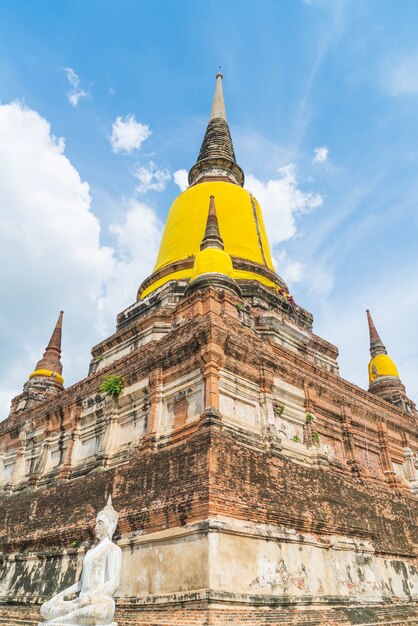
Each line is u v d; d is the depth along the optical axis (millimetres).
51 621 8789
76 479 18016
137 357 19781
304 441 18656
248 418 16797
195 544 12477
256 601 12352
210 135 36781
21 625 14969
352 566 15945
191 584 12102
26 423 23859
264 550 13422
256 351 17891
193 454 13883
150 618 12141
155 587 12992
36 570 17172
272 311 23953
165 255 29438
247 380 17422
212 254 20656
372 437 22125
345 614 14125
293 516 14664
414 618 16312
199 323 17062
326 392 20594
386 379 30766
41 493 19078
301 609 13414
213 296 18297
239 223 29469
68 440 21125
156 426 16969
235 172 34938
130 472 15719
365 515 17688
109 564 9586
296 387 19406
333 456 19688
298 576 13930
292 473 15711
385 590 16750
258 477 14406
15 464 23219
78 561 15867
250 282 24969
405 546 18719
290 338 23375
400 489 21641
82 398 21453
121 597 13609
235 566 12453
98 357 25750
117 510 15180
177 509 13344
